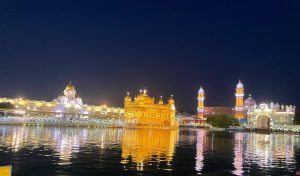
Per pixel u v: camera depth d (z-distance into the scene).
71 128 130.88
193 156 46.75
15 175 29.39
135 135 95.56
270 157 48.66
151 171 33.34
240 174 32.88
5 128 106.81
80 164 35.78
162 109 185.75
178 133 123.75
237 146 67.62
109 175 30.70
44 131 97.56
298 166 39.50
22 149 47.16
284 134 157.00
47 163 35.66
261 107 198.38
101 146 55.81
